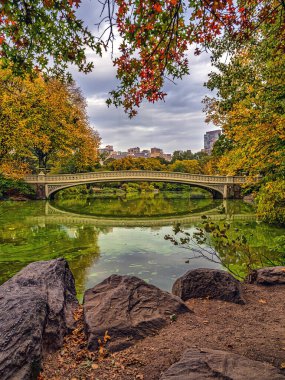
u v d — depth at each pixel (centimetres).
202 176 3338
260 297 433
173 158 7388
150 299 365
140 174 3231
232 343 290
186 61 321
